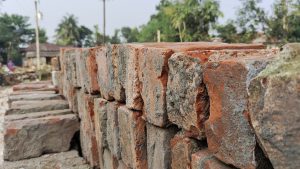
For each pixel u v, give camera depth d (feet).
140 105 10.18
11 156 18.79
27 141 19.08
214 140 6.72
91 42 229.86
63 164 17.71
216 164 6.77
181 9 119.96
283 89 5.07
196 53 7.35
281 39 103.60
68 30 227.81
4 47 256.52
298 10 102.17
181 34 120.26
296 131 4.93
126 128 10.93
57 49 191.42
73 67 20.22
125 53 10.73
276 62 5.51
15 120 19.93
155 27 156.66
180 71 7.68
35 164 17.93
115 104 12.26
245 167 5.98
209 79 6.73
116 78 11.87
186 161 7.85
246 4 109.81
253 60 5.95
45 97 28.19
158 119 8.79
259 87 5.44
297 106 4.91
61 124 19.80
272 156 5.28
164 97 8.51
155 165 9.42
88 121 16.37
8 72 108.47
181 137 8.13
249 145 5.86
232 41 112.98
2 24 257.96
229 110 6.23
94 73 15.15
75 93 20.57
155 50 8.66
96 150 16.12
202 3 118.83
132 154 10.57
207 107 7.18
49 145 19.56
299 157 4.90
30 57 184.24
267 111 5.28
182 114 7.78
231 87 6.16
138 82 10.03
